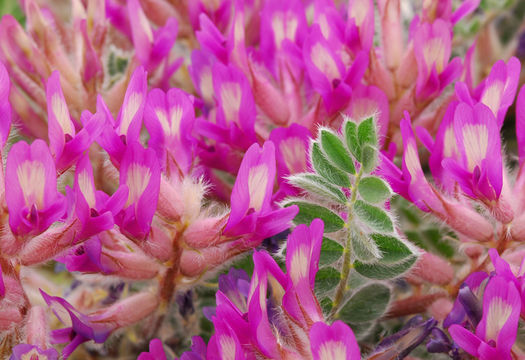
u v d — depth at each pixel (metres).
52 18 0.35
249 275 0.30
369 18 0.31
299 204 0.27
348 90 0.30
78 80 0.33
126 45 0.37
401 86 0.32
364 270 0.27
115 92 0.33
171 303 0.30
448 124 0.29
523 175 0.28
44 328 0.27
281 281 0.25
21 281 0.27
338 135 0.27
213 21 0.35
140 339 0.30
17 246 0.26
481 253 0.29
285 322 0.26
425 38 0.31
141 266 0.29
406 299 0.30
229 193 0.32
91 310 0.32
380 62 0.33
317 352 0.24
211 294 0.31
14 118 0.34
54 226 0.27
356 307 0.28
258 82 0.31
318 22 0.32
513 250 0.29
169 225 0.28
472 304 0.27
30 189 0.26
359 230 0.27
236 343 0.25
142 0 0.35
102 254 0.29
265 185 0.27
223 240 0.28
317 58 0.31
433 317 0.29
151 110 0.29
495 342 0.25
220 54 0.32
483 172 0.27
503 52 0.37
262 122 0.32
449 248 0.31
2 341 0.27
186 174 0.29
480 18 0.38
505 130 0.36
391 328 0.30
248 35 0.36
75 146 0.27
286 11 0.33
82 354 0.31
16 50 0.33
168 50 0.33
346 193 0.27
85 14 0.34
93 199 0.27
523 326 0.27
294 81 0.32
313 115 0.31
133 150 0.27
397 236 0.26
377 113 0.28
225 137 0.31
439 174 0.29
